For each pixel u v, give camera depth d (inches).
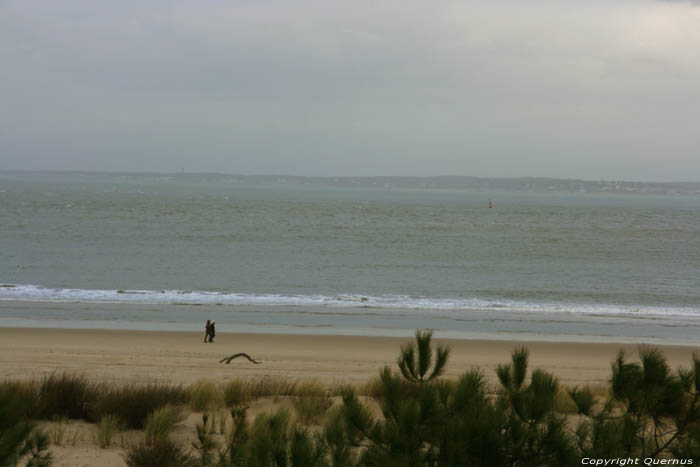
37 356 740.7
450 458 207.3
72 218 3890.3
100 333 964.6
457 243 3100.4
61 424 370.6
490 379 641.0
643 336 1085.1
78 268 1894.7
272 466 207.0
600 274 2095.2
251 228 3585.1
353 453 229.0
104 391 430.9
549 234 3878.0
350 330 1067.9
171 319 1134.4
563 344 975.6
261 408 444.5
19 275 1723.7
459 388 233.8
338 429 229.8
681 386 243.8
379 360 810.2
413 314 1269.7
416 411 218.8
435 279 1882.4
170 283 1675.7
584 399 247.8
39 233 2913.4
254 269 1998.0
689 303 1545.3
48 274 1759.4
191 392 462.3
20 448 262.5
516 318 1254.9
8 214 4050.2
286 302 1390.3
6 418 252.1
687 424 243.4
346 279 1835.6
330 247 2733.8
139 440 346.0
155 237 2910.9
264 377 581.6
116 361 718.5
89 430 364.8
